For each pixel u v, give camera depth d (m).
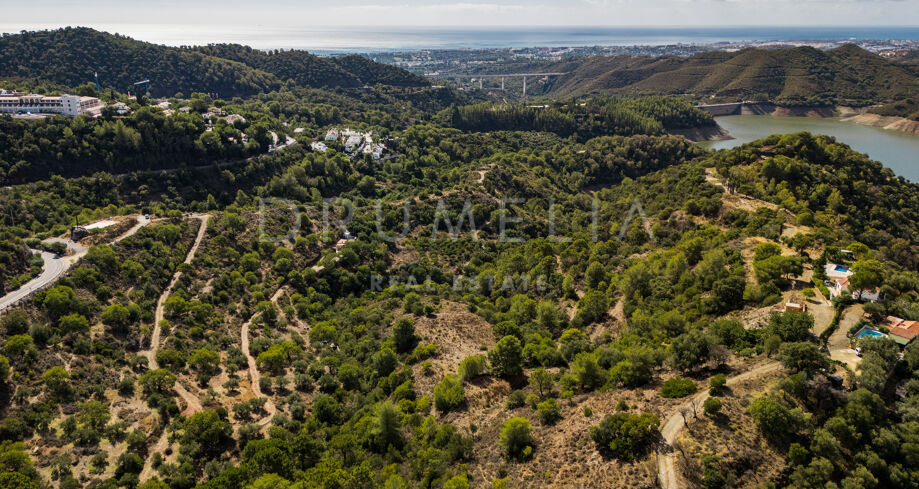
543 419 80.25
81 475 79.25
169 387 101.25
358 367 115.50
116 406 93.88
